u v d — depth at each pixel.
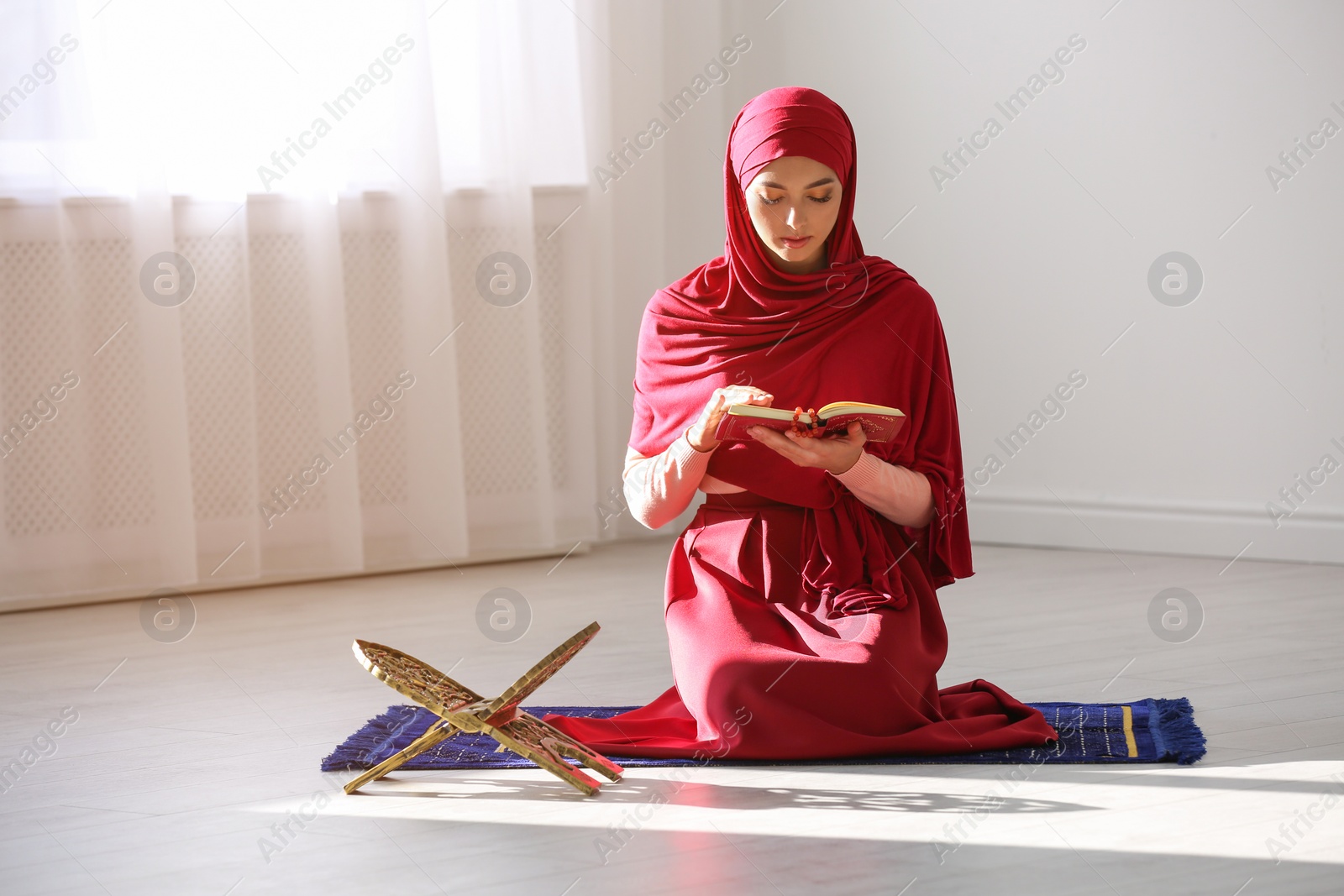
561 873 1.59
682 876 1.57
